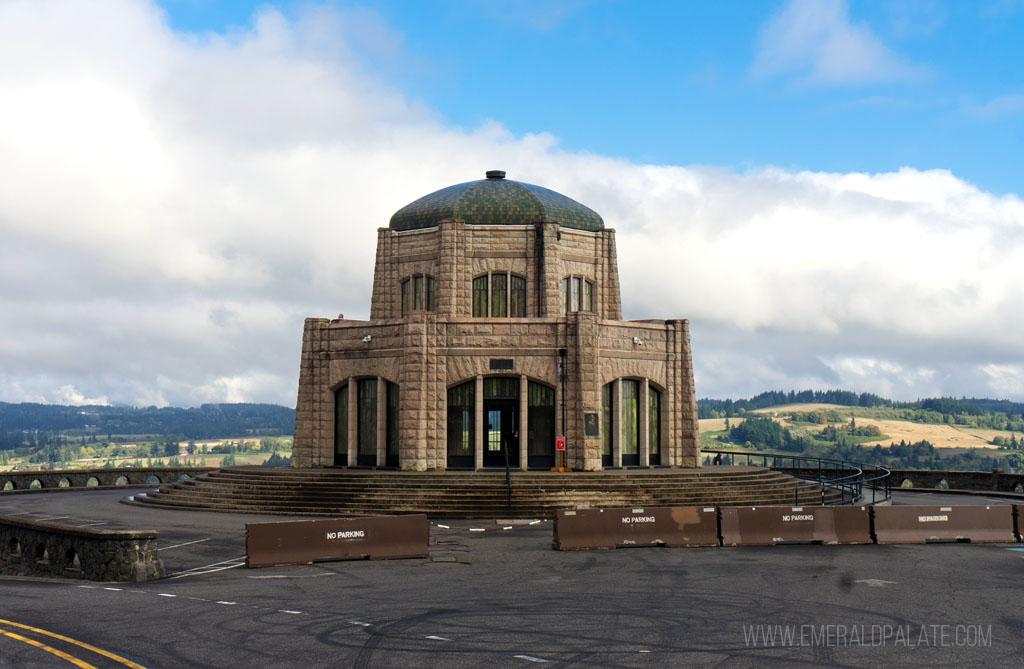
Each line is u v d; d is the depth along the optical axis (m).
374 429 55.38
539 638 20.44
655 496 47.78
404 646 19.59
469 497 46.44
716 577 29.14
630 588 27.12
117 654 18.44
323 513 46.31
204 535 38.94
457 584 27.84
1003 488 59.94
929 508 37.62
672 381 58.03
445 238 58.88
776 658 18.94
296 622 21.94
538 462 53.34
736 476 51.50
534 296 59.12
